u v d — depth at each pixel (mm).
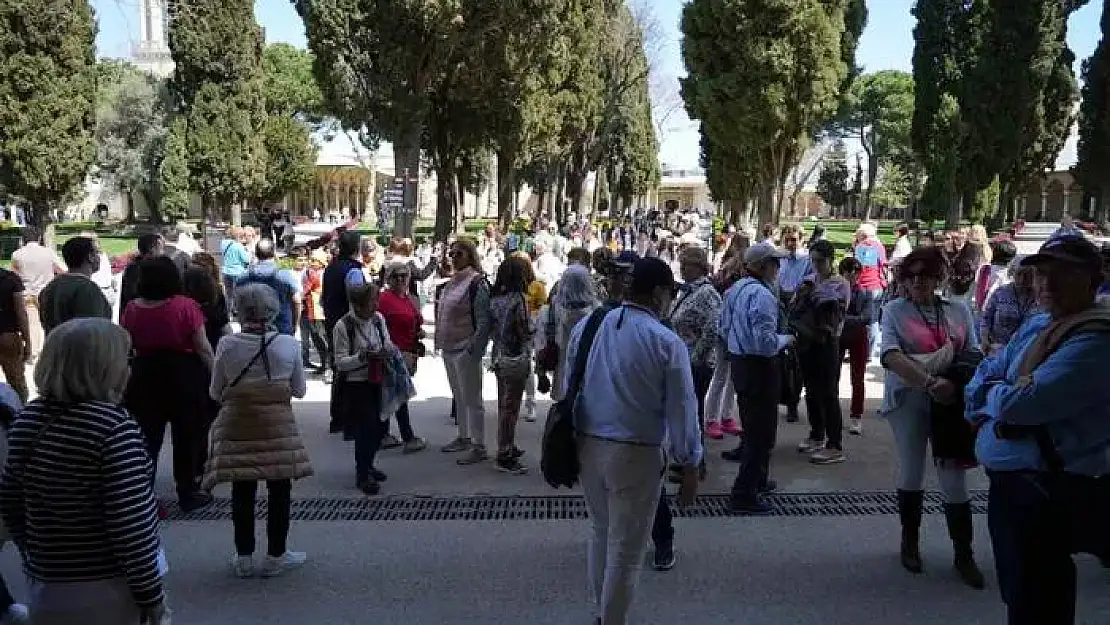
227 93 33094
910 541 4844
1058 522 3127
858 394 7930
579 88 32531
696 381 6613
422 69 23844
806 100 23156
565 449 3863
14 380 6879
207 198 33781
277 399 4680
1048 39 29891
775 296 6176
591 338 3875
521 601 4457
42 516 2506
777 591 4559
